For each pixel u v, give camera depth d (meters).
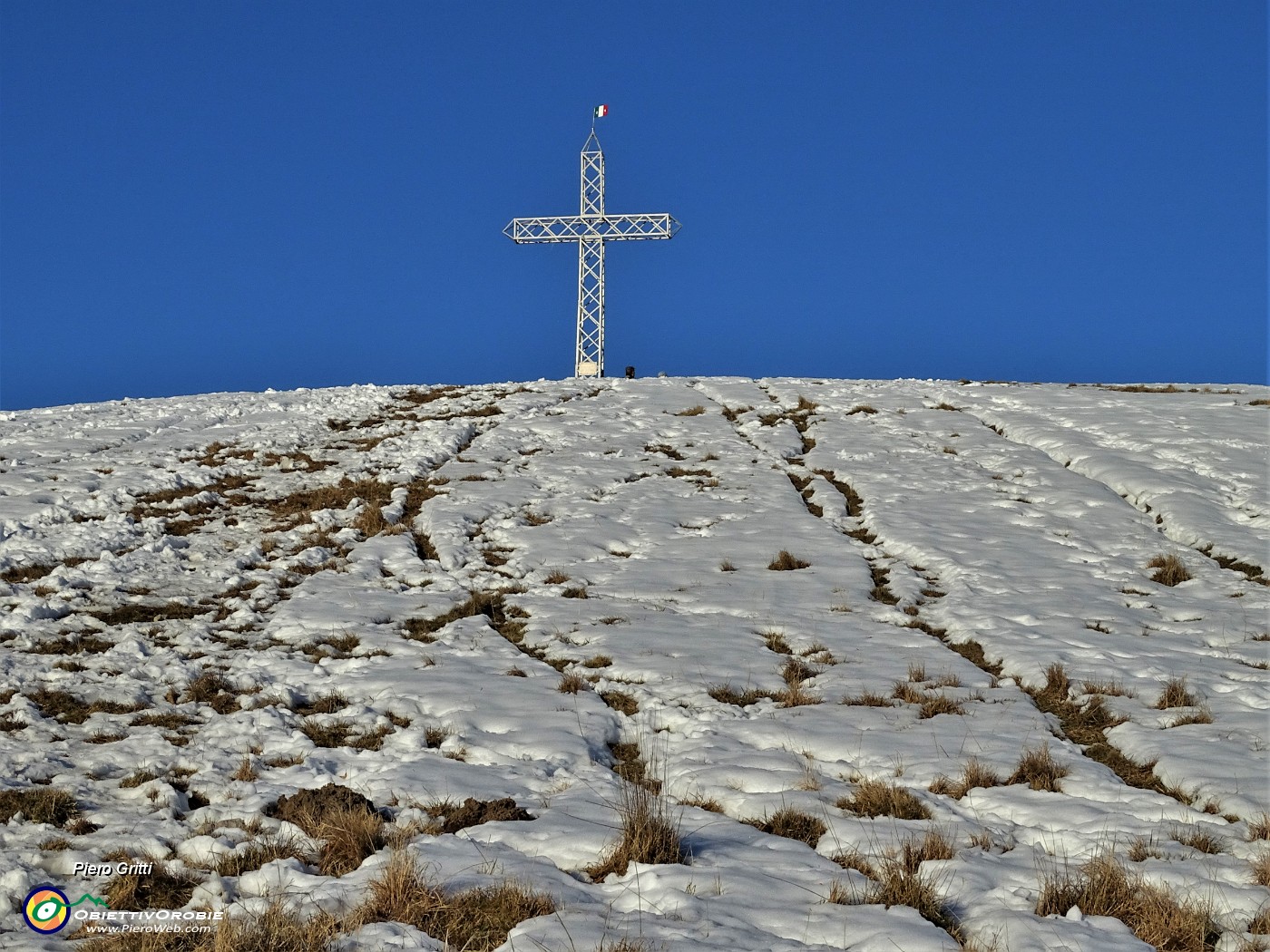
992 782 9.91
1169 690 12.27
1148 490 23.28
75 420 30.28
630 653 14.30
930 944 6.53
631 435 29.72
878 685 13.09
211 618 15.65
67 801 9.11
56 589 16.33
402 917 6.86
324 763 10.45
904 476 25.47
